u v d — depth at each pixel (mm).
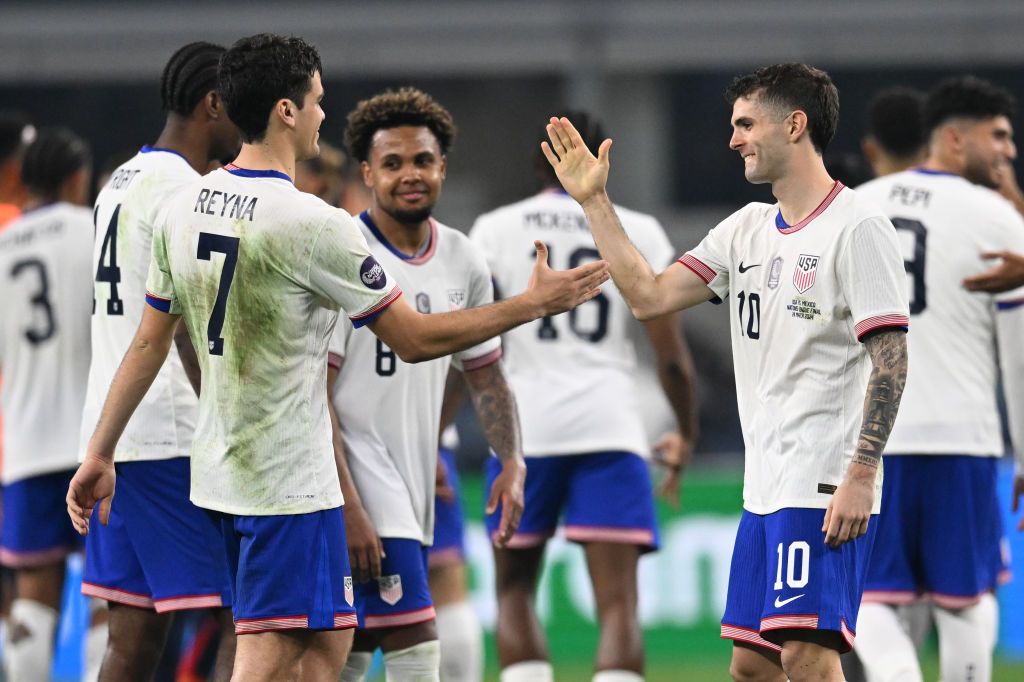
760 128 14695
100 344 17109
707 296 15656
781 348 14672
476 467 42750
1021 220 19859
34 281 22609
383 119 17141
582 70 63750
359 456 16906
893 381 14008
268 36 14148
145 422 16922
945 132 20938
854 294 14219
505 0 62938
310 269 13648
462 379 20469
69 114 64812
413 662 16922
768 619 14484
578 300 14117
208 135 17281
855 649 19453
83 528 14891
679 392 22094
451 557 21297
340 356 16828
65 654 29859
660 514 31969
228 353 13898
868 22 63281
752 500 15031
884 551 19469
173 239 14133
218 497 14102
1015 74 65688
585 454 21031
